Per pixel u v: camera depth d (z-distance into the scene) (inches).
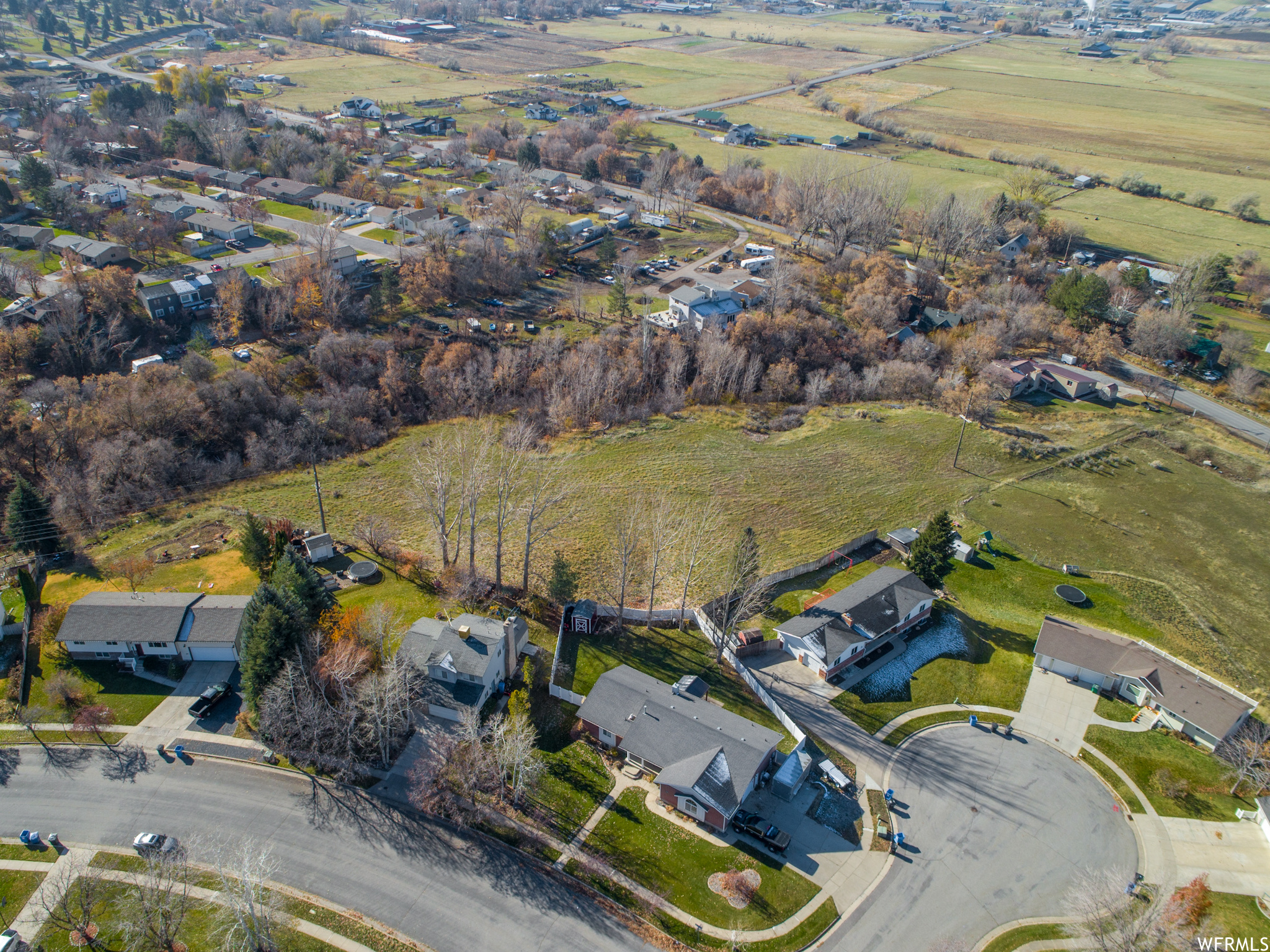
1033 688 2989.7
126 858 2204.7
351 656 2625.5
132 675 2802.7
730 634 3129.9
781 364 5620.1
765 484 4379.9
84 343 5182.1
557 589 3270.2
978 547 3838.6
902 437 4987.7
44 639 2891.2
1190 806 2522.1
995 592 3533.5
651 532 3848.4
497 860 2262.6
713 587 3474.4
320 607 2792.8
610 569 3575.3
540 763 2456.9
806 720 2790.4
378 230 7603.4
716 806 2329.0
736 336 5718.5
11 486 3993.6
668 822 2397.9
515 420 5103.3
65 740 2556.6
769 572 3543.3
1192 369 5994.1
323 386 5280.5
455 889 2178.9
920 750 2699.3
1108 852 2369.6
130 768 2469.2
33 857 2198.6
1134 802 2532.0
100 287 5610.2
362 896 2143.2
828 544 3818.9
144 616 2866.6
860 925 2140.7
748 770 2434.8
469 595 3235.7
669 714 2623.0
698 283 6550.2
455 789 2428.6
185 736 2588.6
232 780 2449.6
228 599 2989.7
